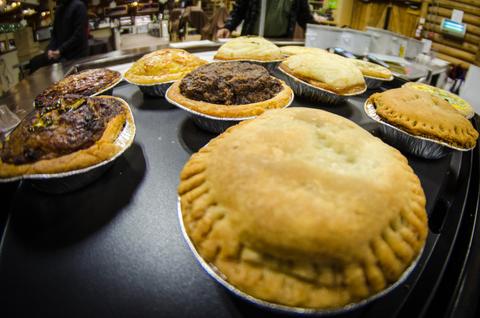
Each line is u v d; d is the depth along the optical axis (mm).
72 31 895
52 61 878
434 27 983
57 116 282
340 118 272
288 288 172
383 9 1213
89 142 267
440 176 312
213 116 327
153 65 429
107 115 301
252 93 365
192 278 211
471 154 343
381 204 189
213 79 359
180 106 343
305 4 812
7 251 225
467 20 871
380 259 180
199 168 229
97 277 210
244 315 192
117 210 258
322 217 176
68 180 257
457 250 224
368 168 212
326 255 172
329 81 416
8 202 270
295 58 463
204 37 1122
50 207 260
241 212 186
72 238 234
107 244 231
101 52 1010
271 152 211
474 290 192
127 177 291
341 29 648
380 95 383
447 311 181
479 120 407
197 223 201
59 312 191
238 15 826
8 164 250
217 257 188
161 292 202
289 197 183
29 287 204
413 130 322
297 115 260
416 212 207
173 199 270
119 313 191
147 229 243
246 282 175
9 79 800
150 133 355
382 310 192
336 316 187
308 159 208
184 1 1311
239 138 231
